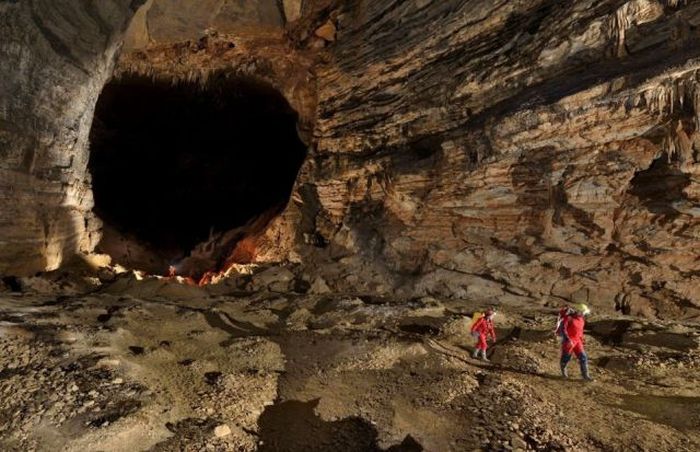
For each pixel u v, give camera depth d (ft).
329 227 60.39
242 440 18.01
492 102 43.83
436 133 49.70
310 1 61.67
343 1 60.44
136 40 66.28
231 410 20.21
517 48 41.68
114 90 77.51
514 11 42.83
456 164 45.55
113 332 27.14
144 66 71.77
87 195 57.41
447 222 47.42
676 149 31.89
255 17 63.52
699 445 17.35
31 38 35.24
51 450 15.51
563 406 20.58
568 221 38.63
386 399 21.91
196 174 100.94
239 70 72.64
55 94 41.24
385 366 26.00
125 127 88.02
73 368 21.07
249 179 99.91
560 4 38.99
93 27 41.75
